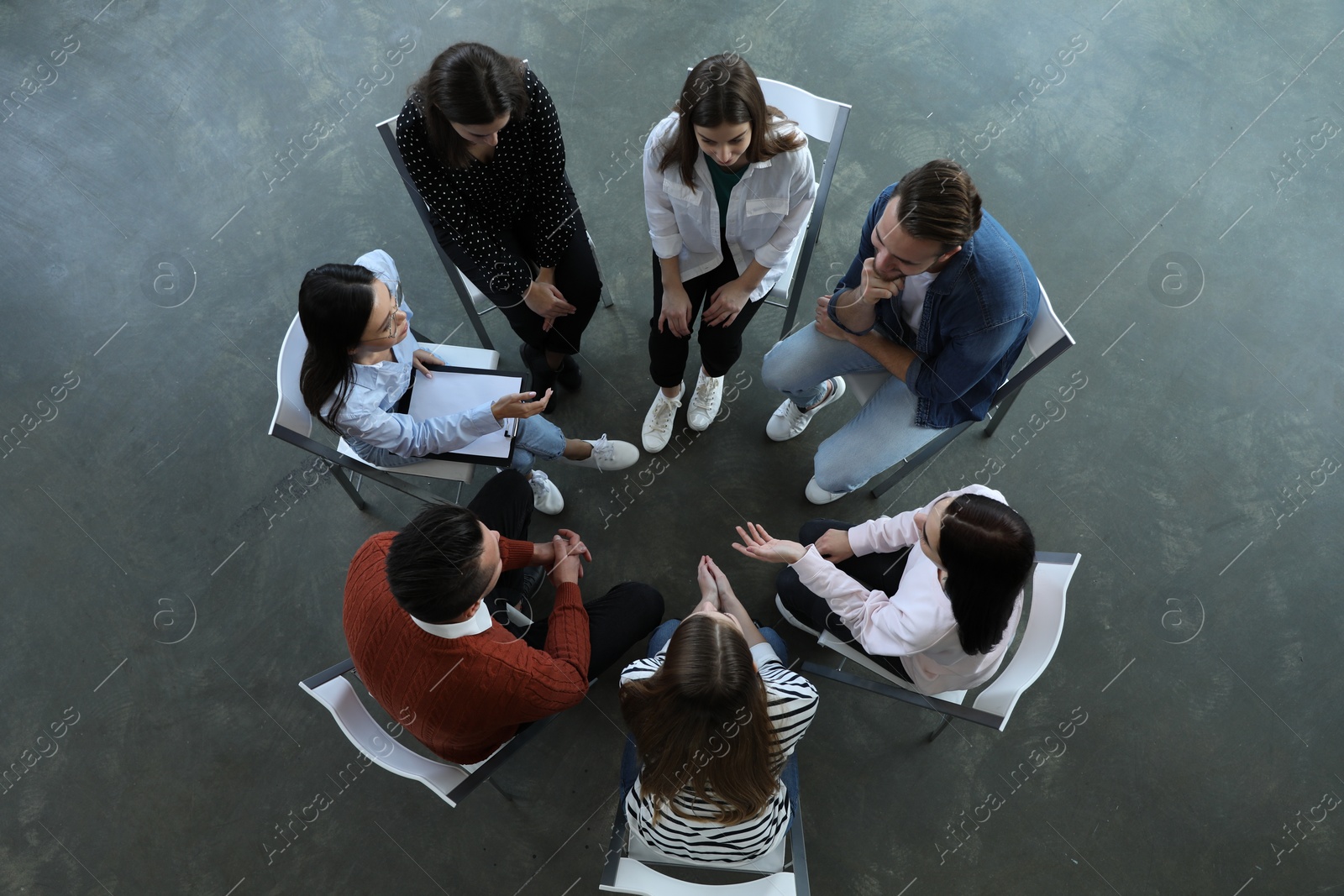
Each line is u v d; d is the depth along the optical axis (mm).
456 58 1548
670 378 2268
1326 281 2654
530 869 2174
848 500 2473
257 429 2539
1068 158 2781
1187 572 2406
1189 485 2477
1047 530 2449
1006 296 1621
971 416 1928
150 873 2176
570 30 2920
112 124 2842
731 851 1545
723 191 1833
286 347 1784
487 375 2027
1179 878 2164
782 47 2896
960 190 1424
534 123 1792
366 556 1630
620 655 1946
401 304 1927
